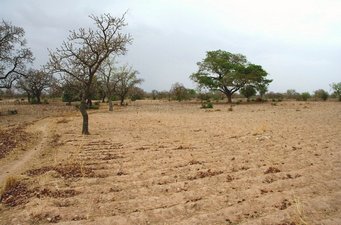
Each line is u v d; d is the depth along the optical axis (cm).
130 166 1023
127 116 2978
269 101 5694
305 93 6138
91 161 1091
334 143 1279
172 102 6219
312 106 3906
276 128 1783
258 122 2173
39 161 1109
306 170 909
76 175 913
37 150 1302
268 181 829
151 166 1014
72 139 1570
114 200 728
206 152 1207
